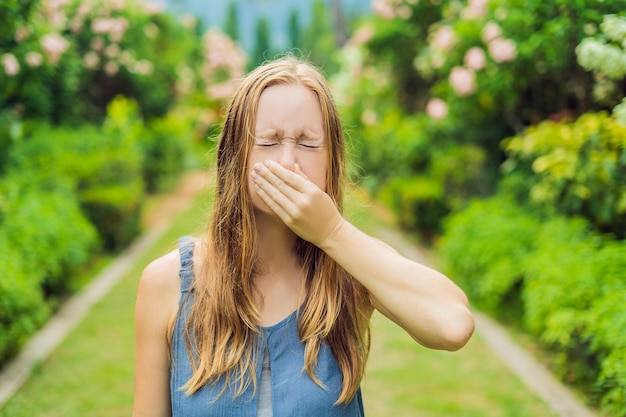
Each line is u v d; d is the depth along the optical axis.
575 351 3.68
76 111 9.41
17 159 6.46
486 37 5.04
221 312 1.18
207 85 17.55
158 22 13.61
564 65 4.44
